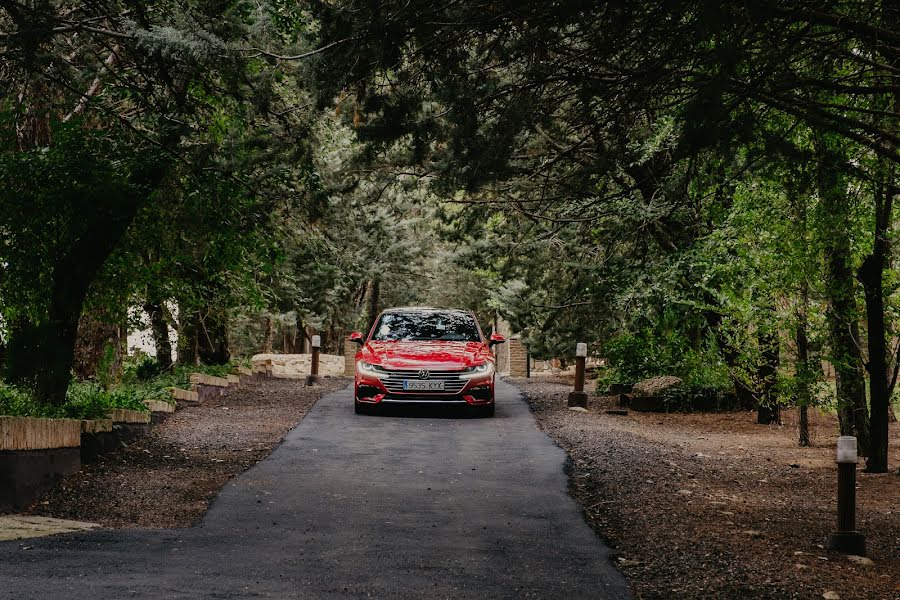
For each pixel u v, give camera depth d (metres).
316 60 7.73
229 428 15.84
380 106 8.80
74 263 13.17
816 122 6.57
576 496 10.35
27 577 6.29
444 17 7.27
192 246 15.16
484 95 8.58
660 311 19.34
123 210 12.87
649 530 8.45
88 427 11.65
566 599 6.13
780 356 14.88
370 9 7.16
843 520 7.86
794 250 12.44
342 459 12.87
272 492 10.31
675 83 7.09
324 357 32.94
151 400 16.08
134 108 13.05
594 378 30.11
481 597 6.14
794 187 7.27
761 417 18.31
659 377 21.58
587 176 9.17
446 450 13.77
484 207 22.39
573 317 24.30
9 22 11.32
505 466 12.37
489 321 54.78
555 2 6.59
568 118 8.93
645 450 13.88
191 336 25.34
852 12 6.59
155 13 10.12
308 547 7.63
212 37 8.55
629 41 7.02
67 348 13.05
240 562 6.99
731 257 14.35
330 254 24.59
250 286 16.48
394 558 7.28
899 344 13.14
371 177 21.23
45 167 12.28
